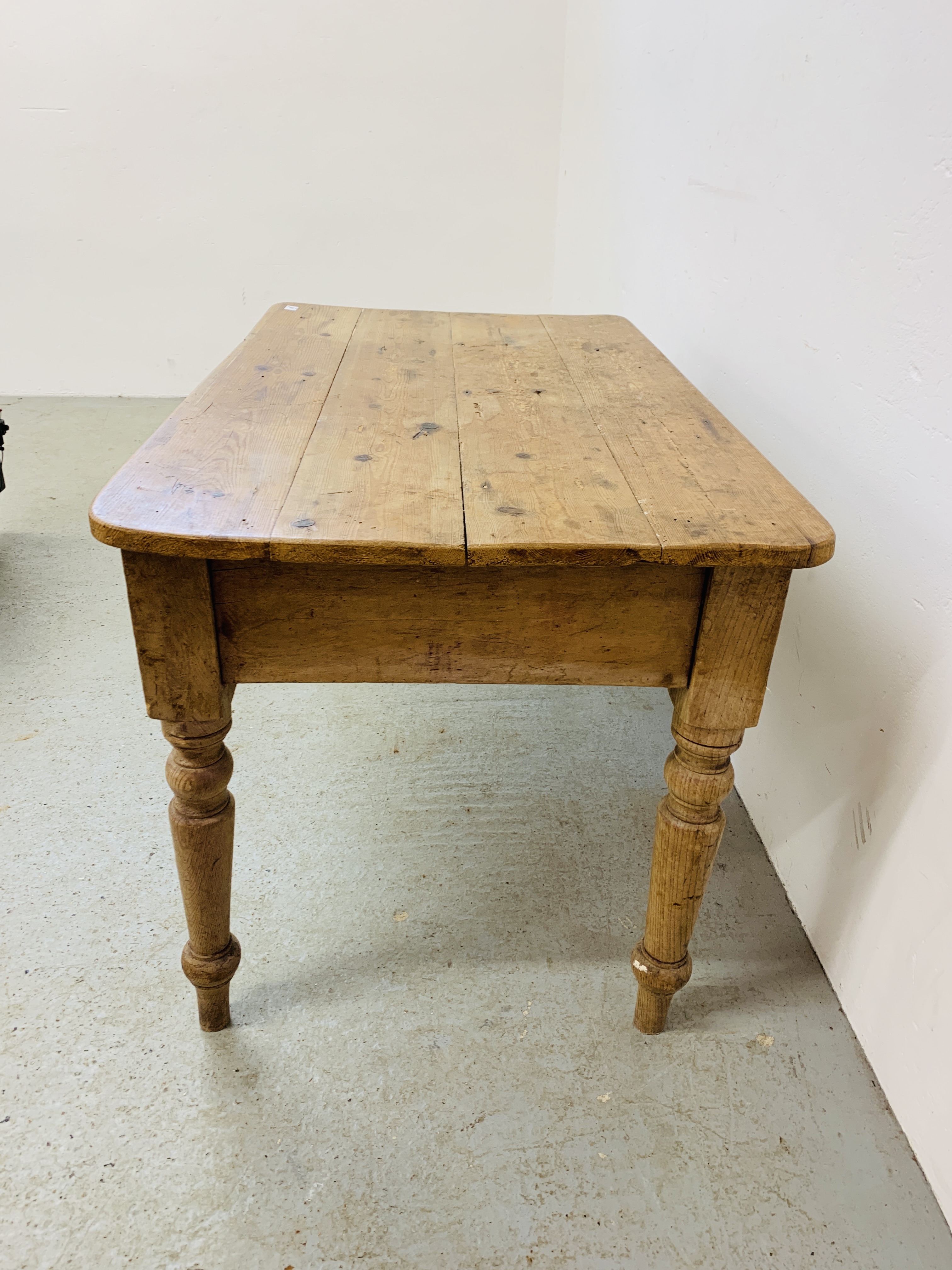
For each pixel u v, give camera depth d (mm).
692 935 1253
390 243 3496
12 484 2725
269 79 3174
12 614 2061
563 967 1239
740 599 841
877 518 1095
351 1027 1137
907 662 1034
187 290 3498
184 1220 920
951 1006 940
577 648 889
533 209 3467
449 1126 1023
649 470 962
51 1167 962
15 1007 1139
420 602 854
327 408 1128
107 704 1767
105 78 3121
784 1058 1119
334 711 1797
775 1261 910
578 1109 1048
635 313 2236
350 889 1354
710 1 1616
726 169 1555
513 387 1262
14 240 3338
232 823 1001
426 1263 893
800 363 1290
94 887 1330
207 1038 1114
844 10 1135
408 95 3240
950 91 927
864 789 1136
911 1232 940
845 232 1151
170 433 1002
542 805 1553
